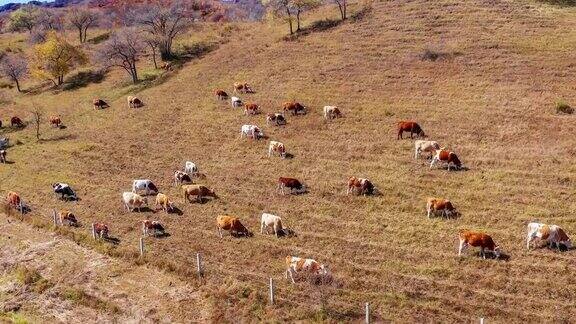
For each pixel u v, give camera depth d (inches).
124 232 1262.3
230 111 1955.0
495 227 1144.2
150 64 2709.2
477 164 1416.1
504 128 1583.4
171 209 1338.6
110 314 990.4
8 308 1017.5
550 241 1055.6
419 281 1004.6
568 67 1878.7
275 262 1096.8
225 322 940.6
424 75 1989.4
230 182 1477.6
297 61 2281.0
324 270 1006.4
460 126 1625.2
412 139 1583.4
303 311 942.4
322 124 1750.7
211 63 2487.7
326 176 1448.1
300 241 1164.5
